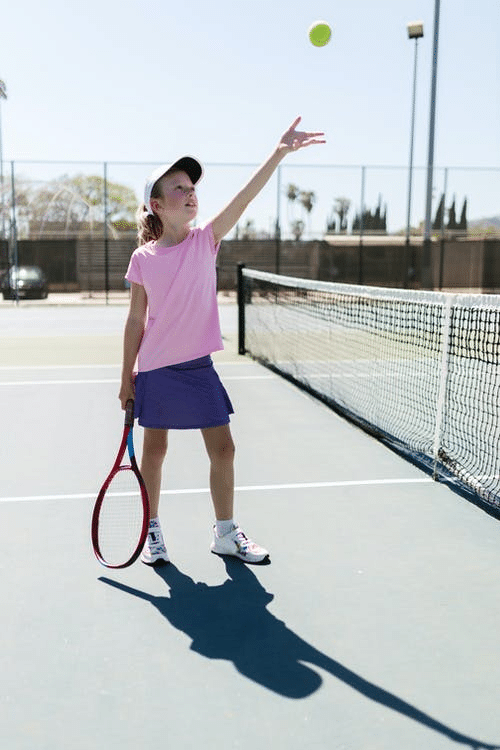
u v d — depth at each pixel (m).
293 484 4.38
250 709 2.19
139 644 2.56
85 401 6.83
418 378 7.27
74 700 2.24
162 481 4.42
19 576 3.10
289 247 27.81
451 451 4.72
